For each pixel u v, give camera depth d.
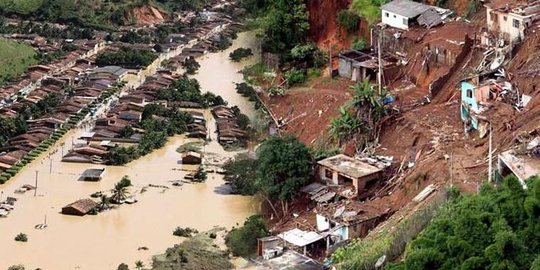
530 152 79.75
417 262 60.53
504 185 64.00
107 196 121.69
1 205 119.56
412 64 113.69
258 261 96.31
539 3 106.94
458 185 82.25
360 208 93.69
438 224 62.84
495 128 92.50
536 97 93.00
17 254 106.25
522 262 57.19
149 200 120.56
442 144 95.88
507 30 106.69
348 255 81.44
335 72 121.06
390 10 120.00
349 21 125.44
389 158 100.31
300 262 89.19
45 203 120.75
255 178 112.62
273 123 121.69
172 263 100.38
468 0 119.94
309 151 103.50
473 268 58.09
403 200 92.69
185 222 113.38
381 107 104.56
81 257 105.25
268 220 104.88
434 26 117.31
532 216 59.25
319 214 94.81
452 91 106.12
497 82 98.50
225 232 109.00
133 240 109.19
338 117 107.62
